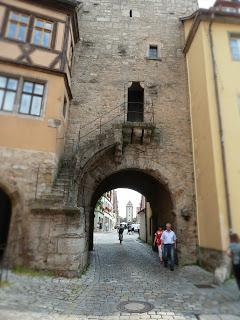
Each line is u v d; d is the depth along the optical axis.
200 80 11.45
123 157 12.31
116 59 13.91
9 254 8.31
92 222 17.09
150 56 14.24
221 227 8.96
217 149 9.72
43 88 10.08
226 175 9.41
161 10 15.20
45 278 7.86
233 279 8.21
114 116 12.87
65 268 8.35
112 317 5.40
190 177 12.19
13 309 5.29
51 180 9.29
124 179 17.53
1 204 11.86
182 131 12.81
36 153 9.38
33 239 8.49
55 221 8.66
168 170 12.25
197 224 11.46
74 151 12.12
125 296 6.90
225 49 11.08
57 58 10.49
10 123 9.32
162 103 13.20
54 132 9.76
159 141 12.60
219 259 8.98
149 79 13.60
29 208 8.85
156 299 6.62
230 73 10.72
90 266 11.23
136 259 13.55
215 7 11.83
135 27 14.69
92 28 14.48
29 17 10.50
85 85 13.26
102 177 12.07
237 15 11.33
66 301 6.31
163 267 11.19
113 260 13.16
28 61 9.96
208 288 7.67
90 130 12.56
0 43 9.73
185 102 13.29
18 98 9.58
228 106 10.23
